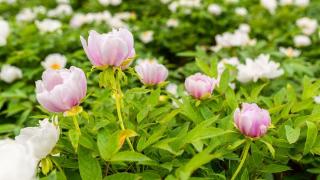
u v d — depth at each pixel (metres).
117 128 1.37
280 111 1.56
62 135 1.39
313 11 4.43
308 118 1.38
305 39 3.36
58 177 1.15
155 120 1.46
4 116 2.44
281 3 4.36
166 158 1.26
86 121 1.43
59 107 1.18
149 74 1.55
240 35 3.13
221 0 4.48
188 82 1.50
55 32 3.47
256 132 1.20
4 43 2.92
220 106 1.52
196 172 1.29
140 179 1.19
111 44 1.21
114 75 1.31
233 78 2.04
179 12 4.23
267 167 1.31
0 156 0.99
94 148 1.21
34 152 1.14
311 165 1.56
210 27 4.17
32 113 2.28
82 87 1.19
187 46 3.90
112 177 1.14
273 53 2.80
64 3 4.66
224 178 1.22
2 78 2.68
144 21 4.11
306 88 1.63
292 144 1.34
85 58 2.94
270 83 2.24
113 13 4.59
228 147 1.25
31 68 2.80
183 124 1.44
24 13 4.08
